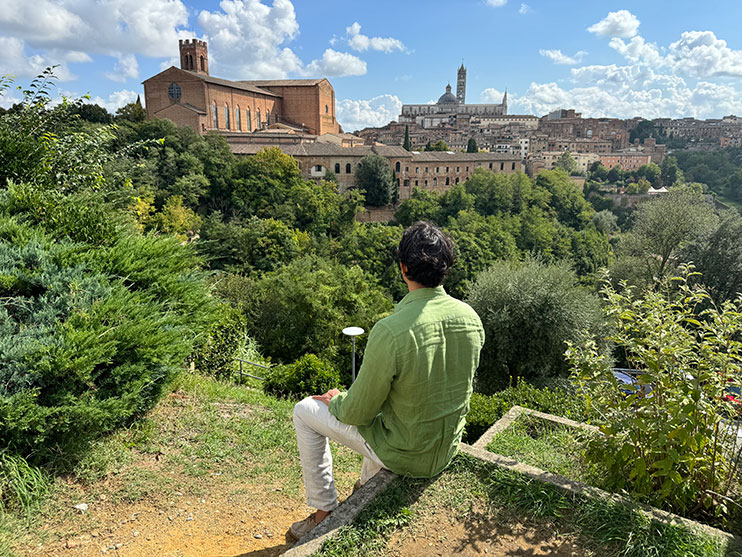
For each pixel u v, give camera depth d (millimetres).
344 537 1894
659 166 137625
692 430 2326
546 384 14391
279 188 63688
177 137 60438
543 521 2152
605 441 2715
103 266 3650
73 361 2732
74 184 5711
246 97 84062
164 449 3324
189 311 4223
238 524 2662
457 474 2414
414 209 70500
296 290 20250
